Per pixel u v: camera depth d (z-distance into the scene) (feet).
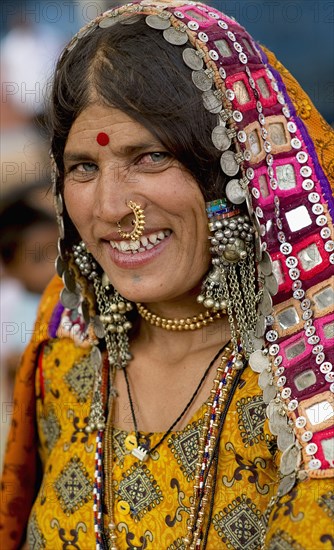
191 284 5.42
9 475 7.17
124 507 5.55
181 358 5.78
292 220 5.27
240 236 5.33
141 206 5.14
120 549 5.54
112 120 5.03
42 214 12.22
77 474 5.92
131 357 6.05
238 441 5.22
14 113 14.34
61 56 5.45
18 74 14.43
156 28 5.09
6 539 7.27
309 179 5.31
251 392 5.26
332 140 5.55
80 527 5.81
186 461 5.38
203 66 5.08
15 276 12.55
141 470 5.55
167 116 4.94
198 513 5.21
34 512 6.20
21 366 6.93
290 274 5.21
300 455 4.79
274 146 5.32
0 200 12.32
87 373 6.32
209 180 5.17
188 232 5.25
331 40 12.57
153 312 5.82
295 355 5.09
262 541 4.96
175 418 5.66
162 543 5.38
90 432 5.99
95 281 6.08
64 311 6.63
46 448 6.81
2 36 15.06
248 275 5.38
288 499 4.71
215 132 5.06
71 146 5.30
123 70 4.97
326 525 4.49
